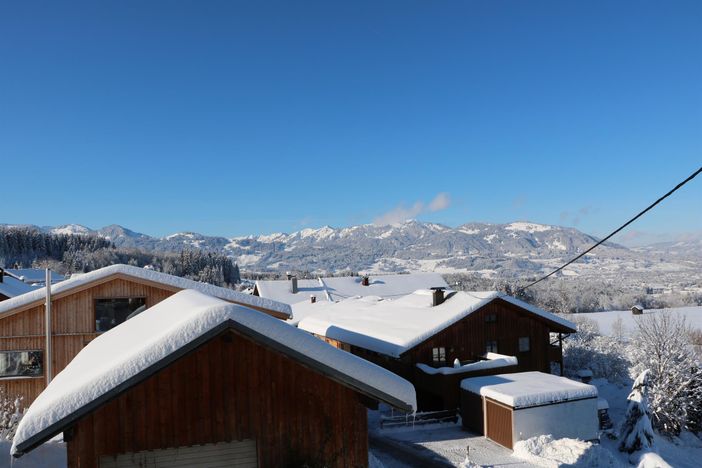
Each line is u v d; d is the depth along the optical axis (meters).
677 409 24.98
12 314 18.25
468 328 25.91
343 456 8.00
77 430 7.06
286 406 7.81
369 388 7.30
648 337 27.73
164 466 7.35
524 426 18.62
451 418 21.86
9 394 17.95
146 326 8.55
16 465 12.12
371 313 32.09
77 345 18.69
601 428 22.52
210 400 7.50
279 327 7.16
